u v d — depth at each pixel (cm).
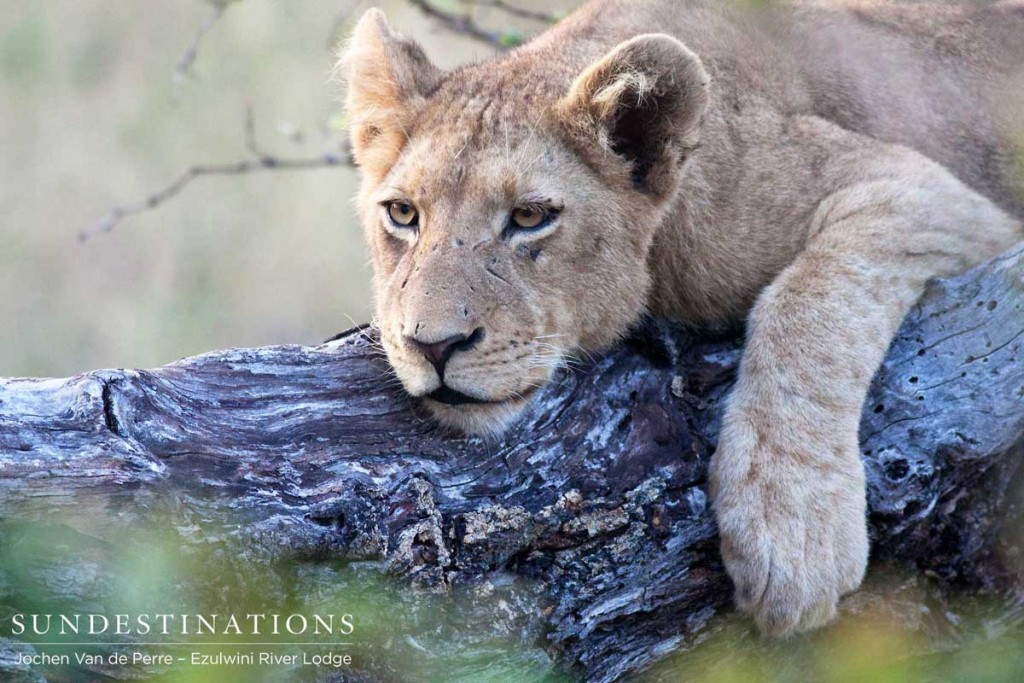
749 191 1073
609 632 890
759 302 1011
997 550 962
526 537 862
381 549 816
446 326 916
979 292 967
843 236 1035
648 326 1032
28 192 2570
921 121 1191
